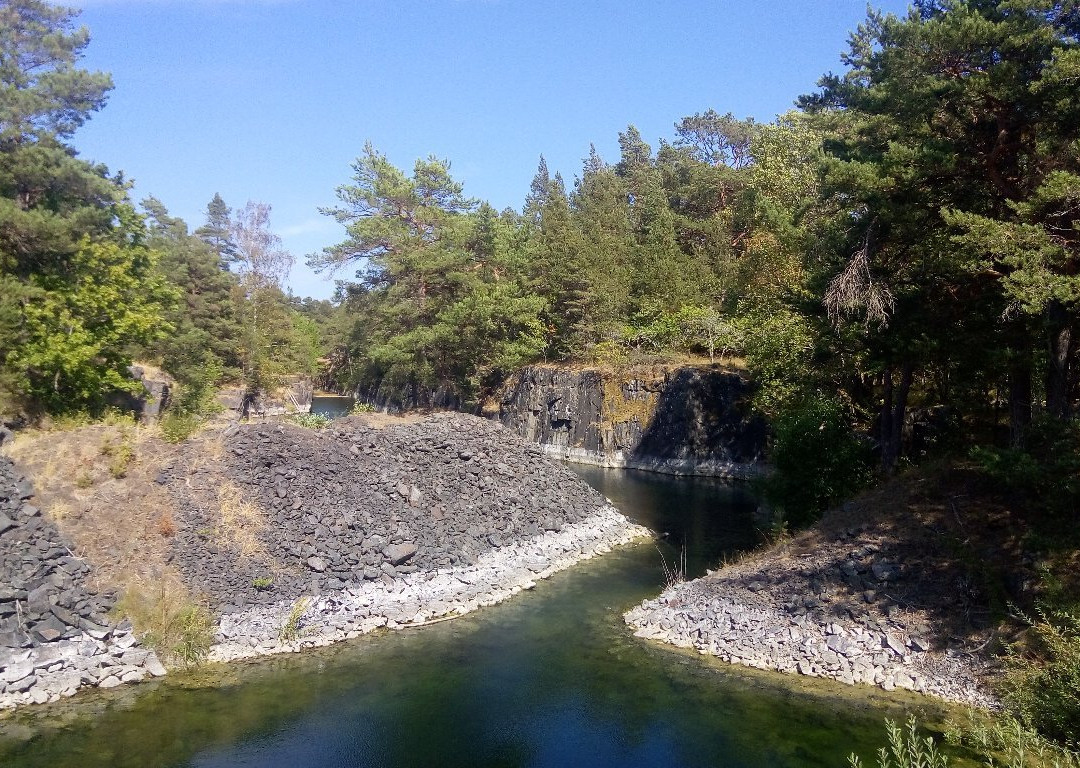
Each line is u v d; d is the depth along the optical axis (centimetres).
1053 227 1555
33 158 2253
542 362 5631
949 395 2612
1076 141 1520
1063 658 1126
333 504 2166
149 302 3097
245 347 5659
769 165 4534
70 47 2533
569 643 1825
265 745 1338
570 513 2759
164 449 2128
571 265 5278
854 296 1888
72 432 2036
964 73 1819
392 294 4425
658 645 1817
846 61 2381
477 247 4909
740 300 4500
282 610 1827
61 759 1266
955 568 1706
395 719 1442
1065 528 1606
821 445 2392
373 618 1894
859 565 1808
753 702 1505
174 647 1644
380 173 4603
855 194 1903
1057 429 1598
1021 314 1777
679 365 4666
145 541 1834
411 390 6231
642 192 7075
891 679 1542
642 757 1308
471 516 2416
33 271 2441
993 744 1202
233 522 1994
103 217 2481
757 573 1970
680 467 4425
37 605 1539
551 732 1399
